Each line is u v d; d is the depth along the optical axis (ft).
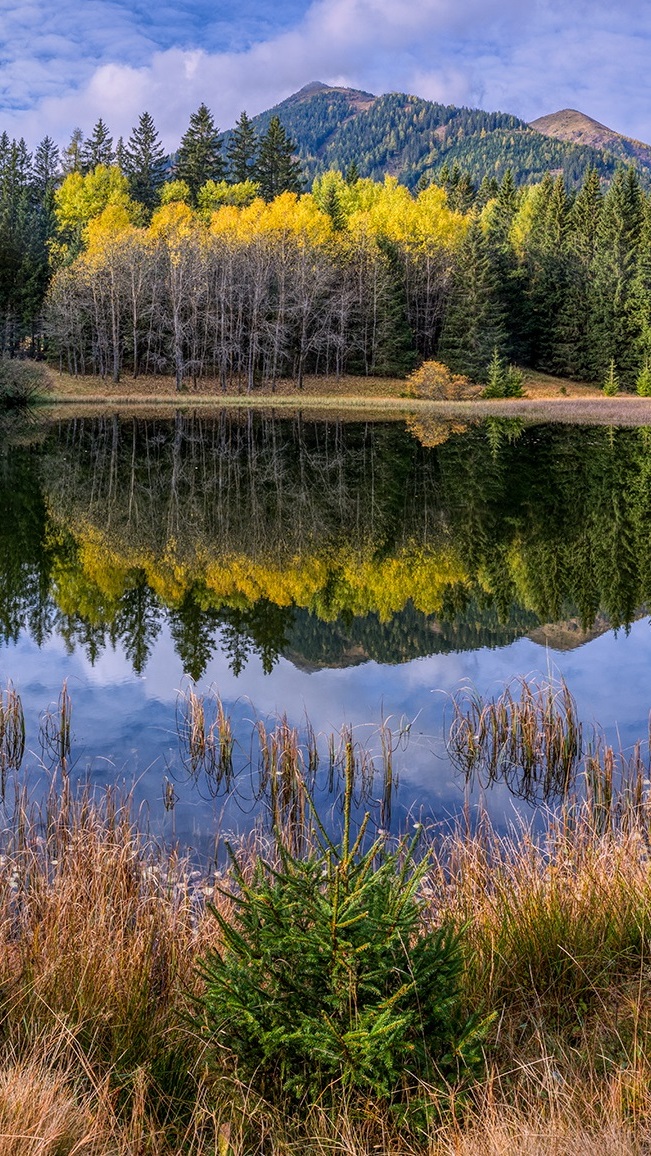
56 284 222.48
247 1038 9.96
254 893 10.38
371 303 242.99
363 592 50.26
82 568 55.01
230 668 36.32
